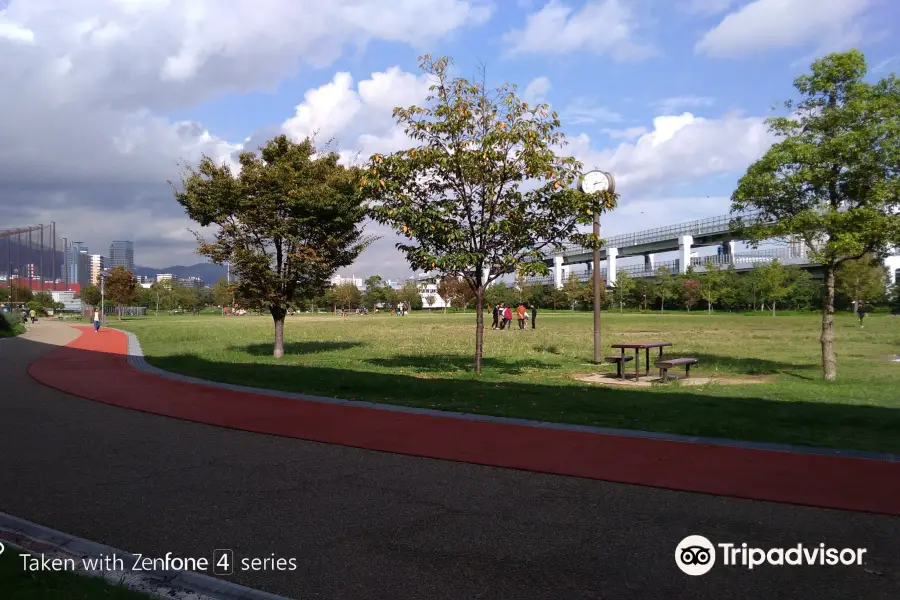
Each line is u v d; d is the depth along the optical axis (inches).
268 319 2938.0
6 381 585.0
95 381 571.5
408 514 211.8
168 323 2245.3
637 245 4443.9
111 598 142.8
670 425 347.3
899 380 565.9
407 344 1075.9
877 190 494.0
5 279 4151.1
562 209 542.3
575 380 576.7
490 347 1002.7
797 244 568.4
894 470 255.4
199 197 745.0
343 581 161.0
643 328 1626.5
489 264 580.4
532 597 151.9
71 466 276.2
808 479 244.2
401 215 531.8
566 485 243.3
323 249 780.6
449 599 151.0
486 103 536.7
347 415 391.5
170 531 197.0
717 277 3435.0
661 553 177.3
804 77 534.3
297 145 779.4
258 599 151.5
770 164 532.1
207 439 331.3
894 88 512.7
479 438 324.2
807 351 906.7
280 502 225.1
